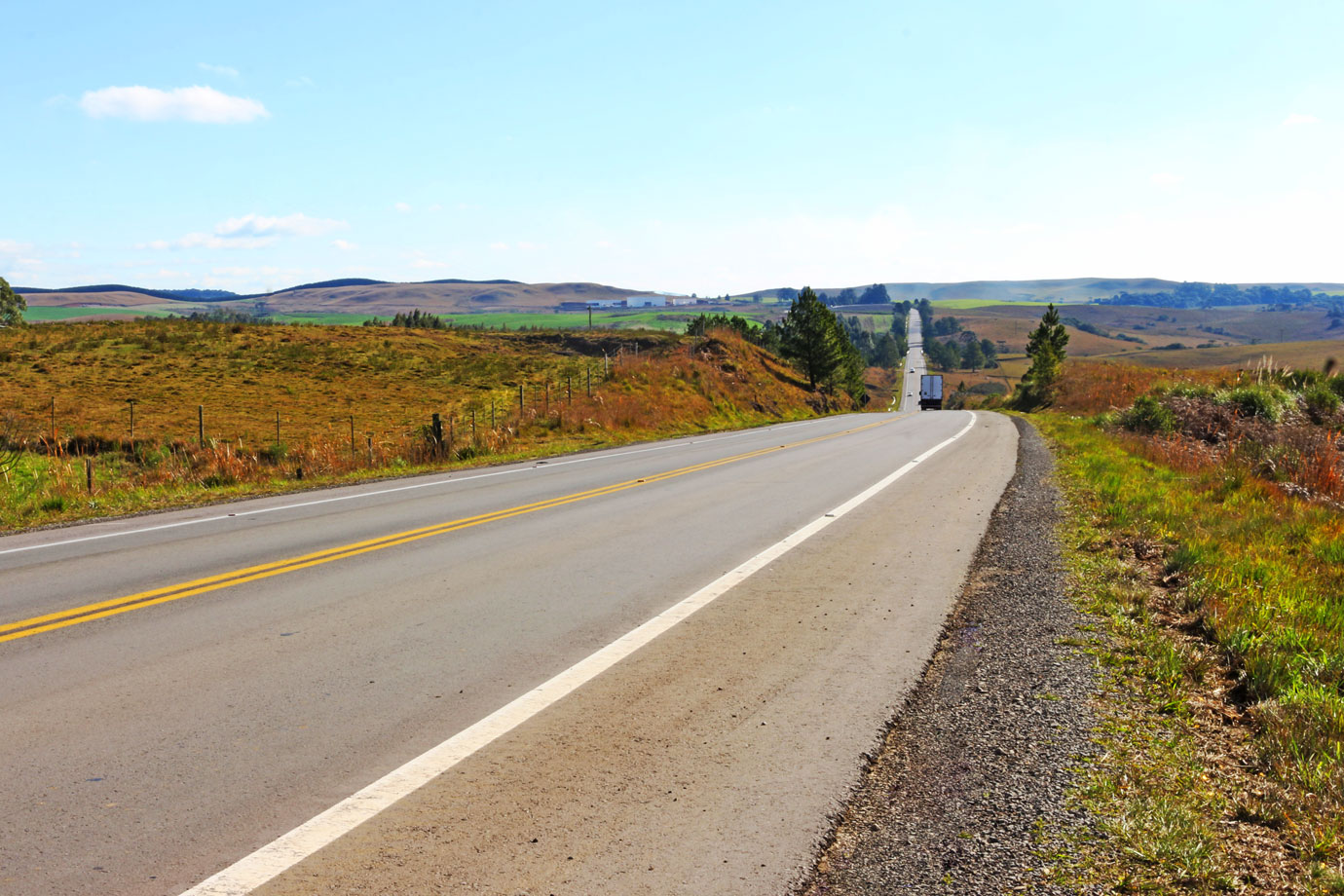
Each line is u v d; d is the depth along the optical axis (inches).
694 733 164.6
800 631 232.5
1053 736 158.7
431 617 244.2
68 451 878.4
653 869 117.1
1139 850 118.3
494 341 2436.0
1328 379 1074.7
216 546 349.4
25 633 227.1
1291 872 113.7
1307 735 150.9
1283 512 417.7
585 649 216.5
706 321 3366.1
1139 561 311.3
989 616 245.1
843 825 129.6
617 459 748.6
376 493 523.8
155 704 177.2
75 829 127.0
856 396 3272.6
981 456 737.0
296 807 134.3
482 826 129.0
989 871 115.0
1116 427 965.8
